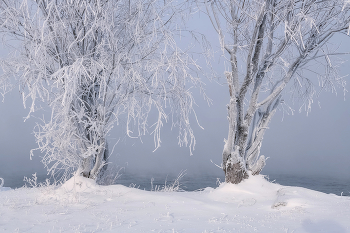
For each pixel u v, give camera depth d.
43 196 5.96
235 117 6.91
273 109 8.02
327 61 7.27
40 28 5.57
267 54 7.34
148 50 6.18
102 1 5.98
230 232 3.40
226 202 5.89
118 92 6.22
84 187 6.64
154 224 3.85
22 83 5.20
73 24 6.10
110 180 8.52
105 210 4.80
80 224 3.85
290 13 6.63
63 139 6.20
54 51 6.12
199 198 6.13
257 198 6.16
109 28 5.81
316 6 6.39
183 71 5.95
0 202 5.45
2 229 3.60
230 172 7.15
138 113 5.77
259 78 7.32
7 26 5.64
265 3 5.98
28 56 5.77
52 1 5.04
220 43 6.44
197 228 3.62
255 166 7.50
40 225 3.81
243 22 6.84
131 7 6.25
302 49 7.11
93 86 6.55
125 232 3.44
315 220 3.88
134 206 5.14
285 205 4.96
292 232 3.30
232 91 6.78
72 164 6.90
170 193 6.60
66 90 5.00
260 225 3.75
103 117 6.51
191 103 6.23
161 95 6.35
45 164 6.46
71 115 6.13
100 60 5.98
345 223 3.51
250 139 7.90
